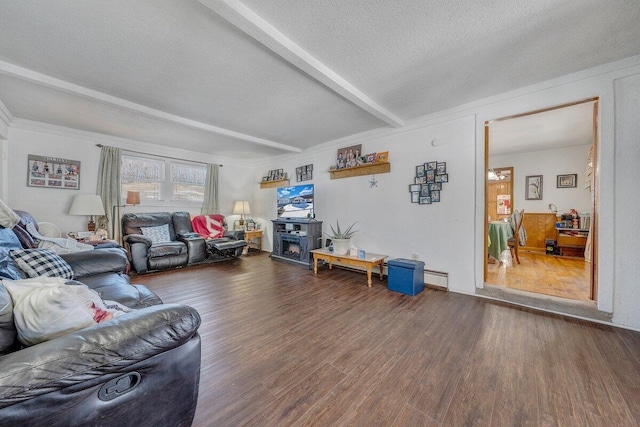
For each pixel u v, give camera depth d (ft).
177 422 3.19
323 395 4.51
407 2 5.01
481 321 7.50
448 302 9.03
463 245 10.06
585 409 4.20
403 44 6.28
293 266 14.58
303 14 5.29
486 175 9.58
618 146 7.13
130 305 5.35
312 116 11.12
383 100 9.48
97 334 2.59
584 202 16.70
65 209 12.90
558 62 7.14
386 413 4.12
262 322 7.39
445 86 8.46
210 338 6.46
